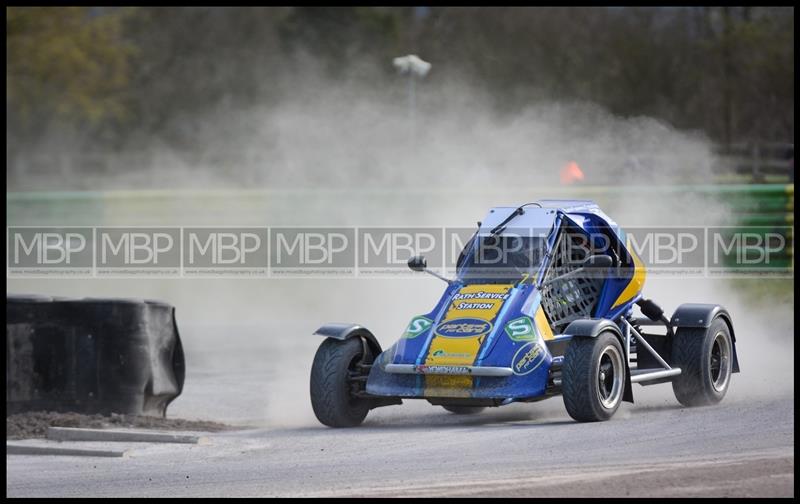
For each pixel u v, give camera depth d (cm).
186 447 3016
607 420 3083
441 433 3052
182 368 3578
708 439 2762
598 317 3400
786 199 7488
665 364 3416
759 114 17150
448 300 3275
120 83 15450
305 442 3011
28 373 3341
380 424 3366
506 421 3331
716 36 17450
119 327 3384
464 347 3069
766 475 2319
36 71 14362
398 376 3125
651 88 17350
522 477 2417
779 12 17288
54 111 14862
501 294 3219
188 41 18825
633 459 2553
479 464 2594
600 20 17700
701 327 3434
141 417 3359
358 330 3278
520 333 3086
